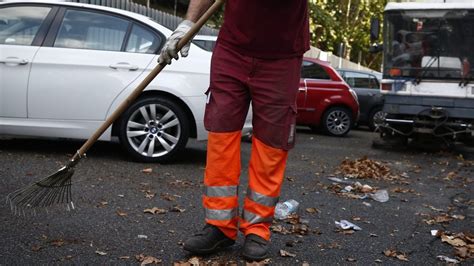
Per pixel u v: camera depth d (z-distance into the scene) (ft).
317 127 44.50
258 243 11.20
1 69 20.11
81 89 20.34
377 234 14.42
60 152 21.66
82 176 17.89
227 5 10.93
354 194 19.34
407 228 15.25
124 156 21.89
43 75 20.21
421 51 34.73
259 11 10.52
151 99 20.63
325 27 74.38
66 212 13.88
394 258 12.58
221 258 11.28
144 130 20.76
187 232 13.14
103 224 13.25
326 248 12.84
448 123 33.76
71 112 20.38
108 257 11.23
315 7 69.21
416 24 35.04
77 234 12.40
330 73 42.78
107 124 11.31
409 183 22.84
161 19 42.34
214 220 11.17
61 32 20.72
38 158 20.10
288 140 11.10
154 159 20.88
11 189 15.56
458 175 26.16
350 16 84.99
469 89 33.81
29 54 20.24
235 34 10.84
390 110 35.17
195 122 21.02
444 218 16.53
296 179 21.42
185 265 10.84
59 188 11.71
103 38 20.90
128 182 17.66
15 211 12.22
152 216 14.24
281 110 10.95
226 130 10.92
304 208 16.58
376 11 85.25
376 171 24.63
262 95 10.94
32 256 10.98
